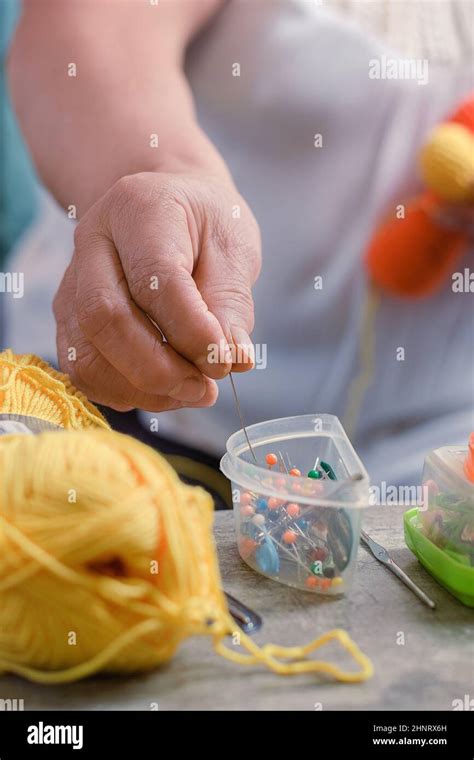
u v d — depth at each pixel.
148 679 0.43
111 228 0.61
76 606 0.39
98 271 0.59
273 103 1.24
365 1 1.25
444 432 1.26
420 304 1.24
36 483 0.39
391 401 1.29
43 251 1.31
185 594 0.40
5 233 1.31
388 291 1.25
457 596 0.52
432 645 0.47
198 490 0.43
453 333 1.26
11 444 0.41
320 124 1.24
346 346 1.29
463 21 1.22
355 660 0.45
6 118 1.28
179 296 0.55
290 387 1.31
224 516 0.63
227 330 0.58
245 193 1.28
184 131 0.92
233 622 0.48
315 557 0.52
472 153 1.07
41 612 0.39
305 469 0.60
